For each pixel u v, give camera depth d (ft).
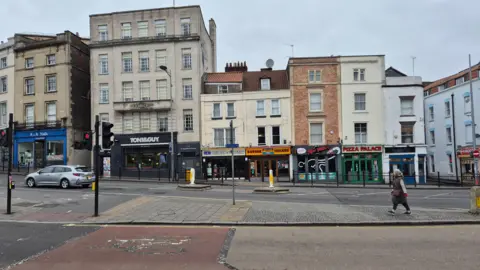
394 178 41.01
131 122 119.03
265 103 114.73
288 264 22.72
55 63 122.42
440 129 135.44
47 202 51.83
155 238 30.14
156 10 120.57
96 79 121.19
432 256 24.27
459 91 122.93
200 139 115.65
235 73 124.98
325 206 47.98
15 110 125.70
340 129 112.98
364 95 114.21
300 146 112.27
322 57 114.93
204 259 23.91
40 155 121.60
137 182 97.35
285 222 36.01
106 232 32.76
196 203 50.14
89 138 41.27
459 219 36.76
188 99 116.88
